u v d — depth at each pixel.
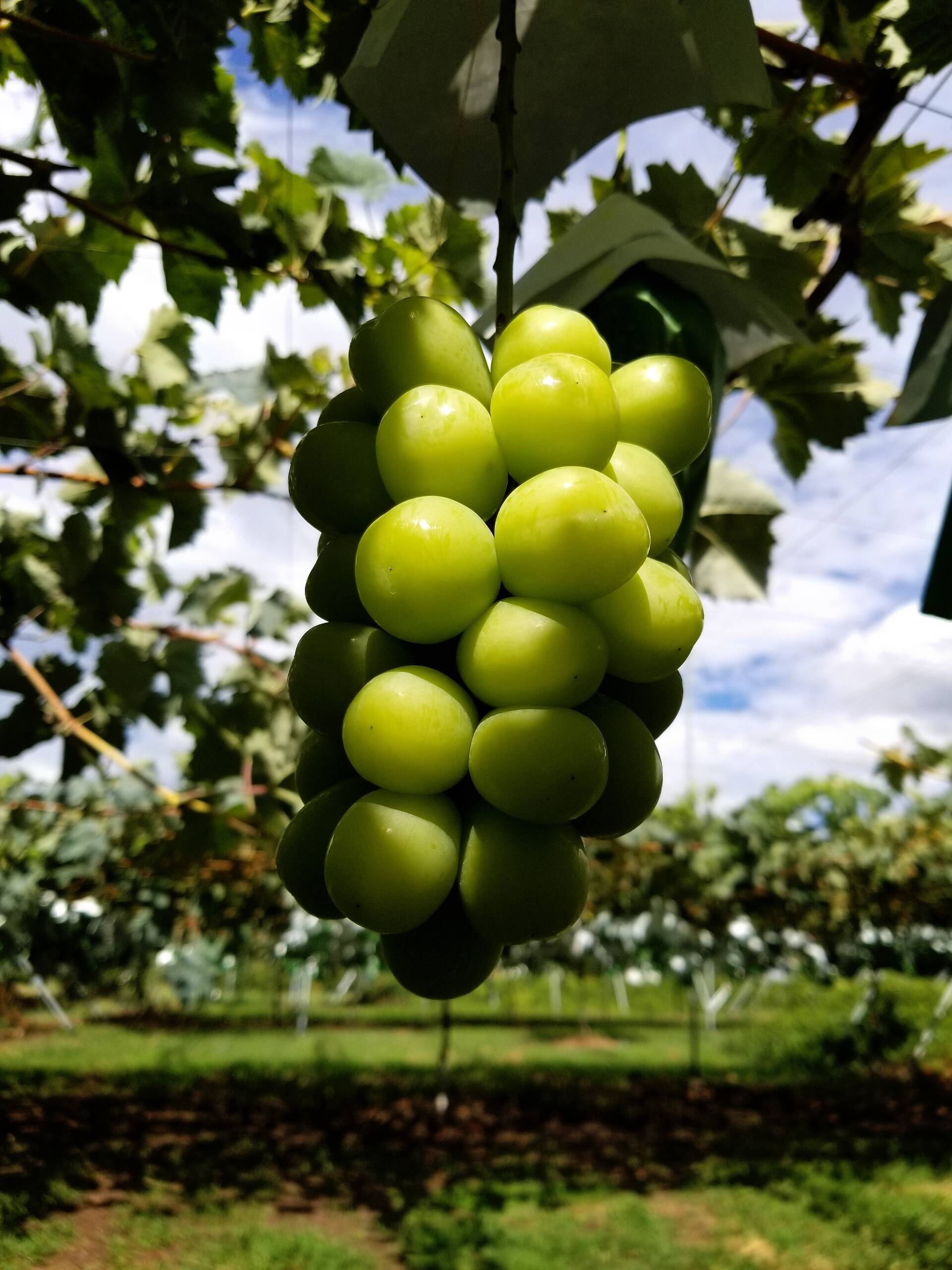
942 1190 8.54
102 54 1.93
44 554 3.72
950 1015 20.36
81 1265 6.02
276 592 4.07
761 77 1.66
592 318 1.66
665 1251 6.64
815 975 17.31
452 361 1.20
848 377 2.60
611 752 1.17
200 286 2.66
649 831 11.69
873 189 2.29
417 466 1.12
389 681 1.08
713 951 16.38
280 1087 12.77
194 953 17.75
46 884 11.73
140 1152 9.12
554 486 1.05
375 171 2.82
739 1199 8.08
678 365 1.29
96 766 3.90
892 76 1.97
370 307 2.91
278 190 2.75
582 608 1.13
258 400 3.77
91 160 2.37
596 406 1.11
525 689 1.05
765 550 2.75
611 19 1.63
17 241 2.66
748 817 12.49
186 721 3.98
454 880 1.10
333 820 1.16
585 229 1.65
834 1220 7.42
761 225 2.71
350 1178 8.69
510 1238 6.93
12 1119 10.02
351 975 26.91
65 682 3.81
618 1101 13.02
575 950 16.67
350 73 1.75
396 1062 15.58
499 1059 16.73
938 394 1.75
